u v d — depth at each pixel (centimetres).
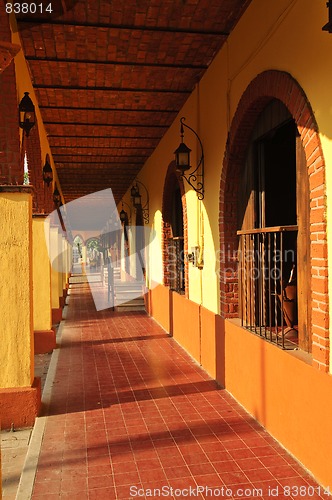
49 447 427
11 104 497
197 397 561
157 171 1102
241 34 514
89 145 1088
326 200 341
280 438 425
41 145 848
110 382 632
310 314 406
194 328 746
